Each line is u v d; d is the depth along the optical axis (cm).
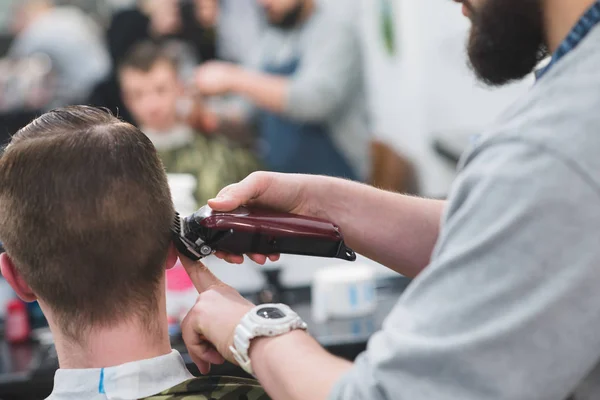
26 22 329
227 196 125
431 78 342
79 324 115
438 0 336
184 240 120
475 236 86
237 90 339
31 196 111
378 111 344
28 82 331
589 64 89
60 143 112
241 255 124
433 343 85
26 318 300
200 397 118
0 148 119
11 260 116
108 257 112
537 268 83
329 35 338
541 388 84
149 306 117
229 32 336
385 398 87
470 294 85
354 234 141
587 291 83
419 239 140
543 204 83
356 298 300
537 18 97
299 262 344
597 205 83
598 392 95
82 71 333
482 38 102
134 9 331
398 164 348
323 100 341
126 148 115
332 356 100
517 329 83
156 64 333
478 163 90
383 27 339
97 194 111
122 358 116
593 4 91
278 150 343
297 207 137
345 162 347
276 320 103
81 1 330
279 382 99
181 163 338
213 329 112
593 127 85
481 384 83
